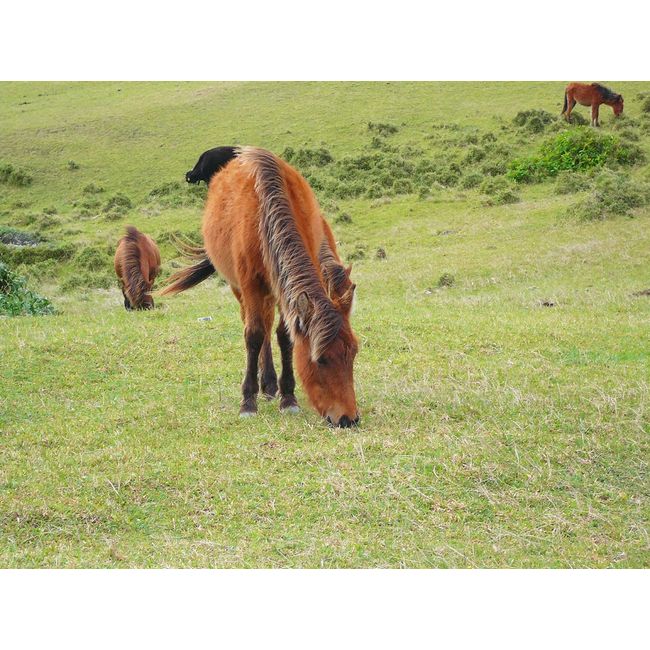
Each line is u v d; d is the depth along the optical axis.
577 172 23.36
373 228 22.48
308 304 6.53
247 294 7.37
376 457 6.27
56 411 7.54
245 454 6.39
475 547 5.12
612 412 7.12
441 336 9.73
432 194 24.72
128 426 7.15
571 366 8.55
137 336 9.80
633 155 23.78
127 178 30.06
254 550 5.05
